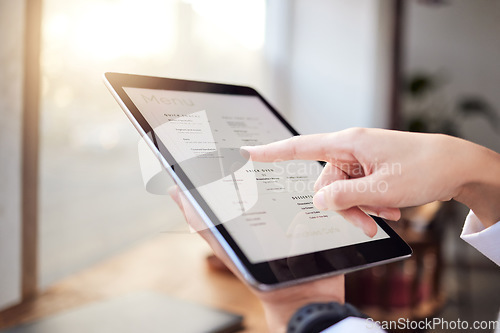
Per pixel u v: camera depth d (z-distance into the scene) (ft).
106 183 3.67
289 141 1.32
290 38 8.49
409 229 4.37
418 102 11.19
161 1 4.37
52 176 3.00
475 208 1.43
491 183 1.32
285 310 1.16
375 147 1.28
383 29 8.50
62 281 2.85
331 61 8.55
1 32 2.38
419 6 10.96
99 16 3.43
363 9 8.46
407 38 11.12
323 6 8.46
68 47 3.15
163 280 2.87
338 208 1.24
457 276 9.76
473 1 10.79
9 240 2.46
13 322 2.21
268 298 1.15
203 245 3.72
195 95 1.53
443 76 11.10
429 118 11.19
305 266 1.11
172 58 4.81
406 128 11.07
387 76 8.57
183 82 1.52
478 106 10.87
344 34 8.54
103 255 3.59
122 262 3.25
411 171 1.25
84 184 3.38
